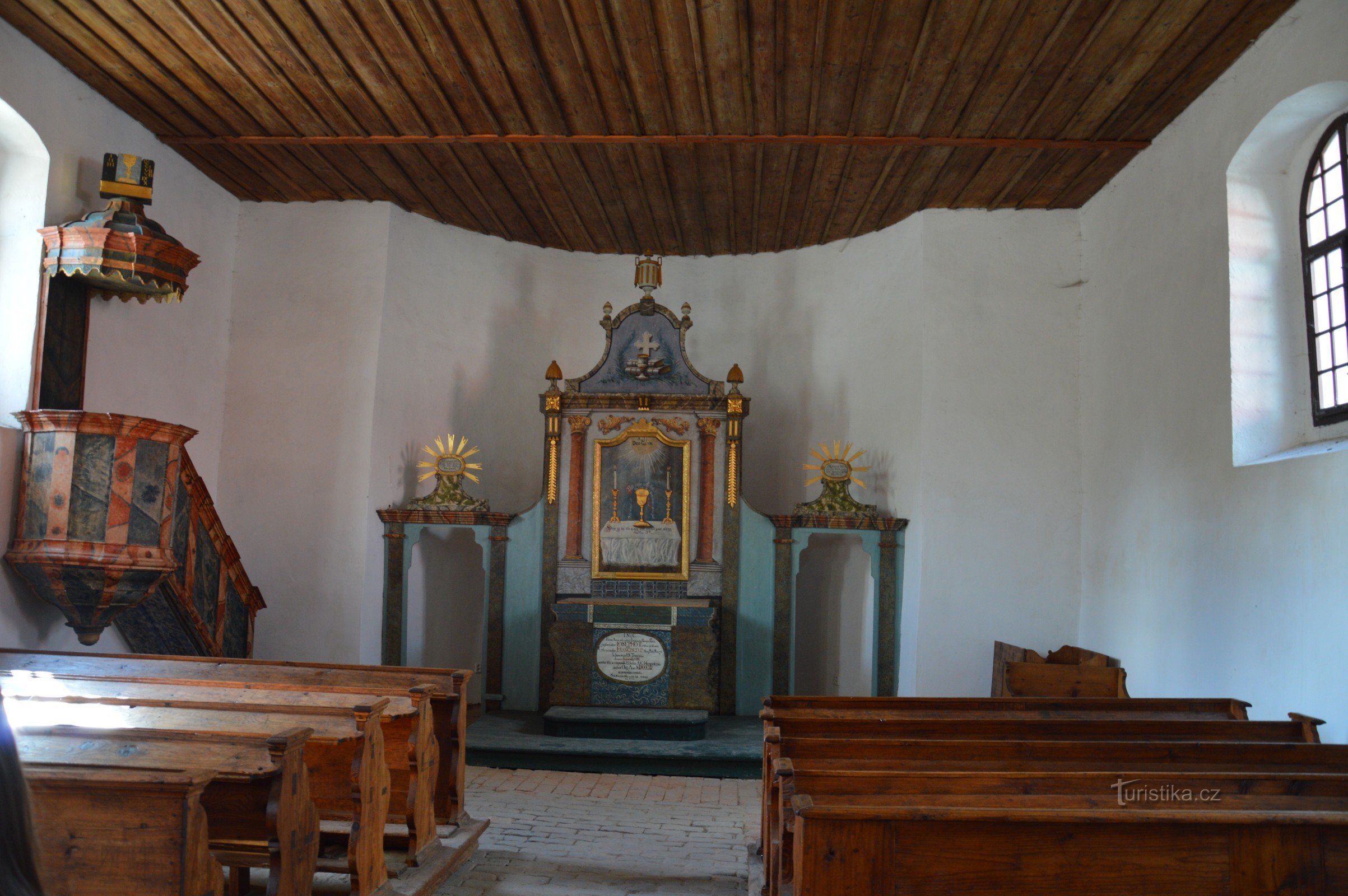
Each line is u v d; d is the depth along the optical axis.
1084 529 9.66
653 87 7.78
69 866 3.32
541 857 6.05
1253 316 7.00
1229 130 7.13
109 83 7.93
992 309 10.03
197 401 9.85
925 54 7.13
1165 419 7.98
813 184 9.80
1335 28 5.95
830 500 10.21
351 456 10.12
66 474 6.81
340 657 9.92
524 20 6.81
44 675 5.62
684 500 10.26
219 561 8.31
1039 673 8.30
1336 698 5.61
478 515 10.14
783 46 7.07
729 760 8.46
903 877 3.24
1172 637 7.72
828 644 11.14
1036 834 3.27
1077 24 6.67
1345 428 6.42
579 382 10.53
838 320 11.41
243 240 10.55
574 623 9.66
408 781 5.69
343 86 7.88
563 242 11.95
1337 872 3.30
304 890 4.11
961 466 9.84
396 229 10.51
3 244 7.51
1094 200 9.72
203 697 5.42
